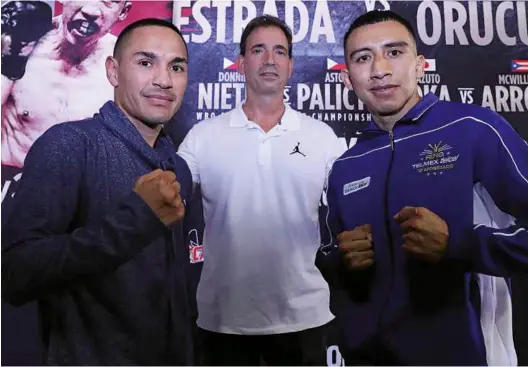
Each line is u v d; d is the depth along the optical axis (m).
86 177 0.97
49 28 1.47
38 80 1.44
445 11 1.49
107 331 0.98
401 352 1.13
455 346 1.09
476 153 1.10
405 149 1.17
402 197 1.15
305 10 1.49
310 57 1.47
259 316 1.27
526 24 1.49
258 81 1.37
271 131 1.34
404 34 1.19
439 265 1.11
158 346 1.02
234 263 1.28
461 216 1.07
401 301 1.13
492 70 1.47
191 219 1.30
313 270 1.29
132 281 0.99
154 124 1.14
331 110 1.45
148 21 1.19
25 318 1.33
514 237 1.04
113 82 1.17
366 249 1.13
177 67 1.18
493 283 1.15
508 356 1.13
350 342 1.21
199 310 1.26
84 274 0.87
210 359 1.26
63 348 0.96
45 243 0.87
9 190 1.39
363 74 1.19
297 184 1.31
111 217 0.86
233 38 1.48
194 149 1.34
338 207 1.24
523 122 1.45
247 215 1.30
